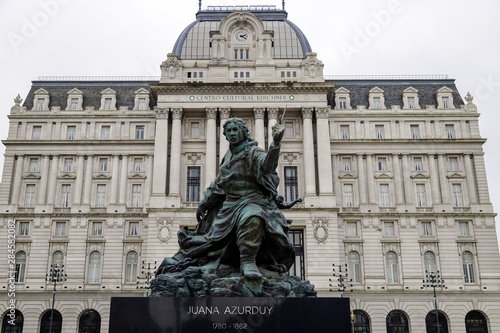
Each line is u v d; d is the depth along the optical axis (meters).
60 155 64.38
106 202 63.03
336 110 66.12
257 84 62.31
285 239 11.76
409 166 64.38
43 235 61.47
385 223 62.44
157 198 59.19
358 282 60.22
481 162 64.31
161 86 62.22
